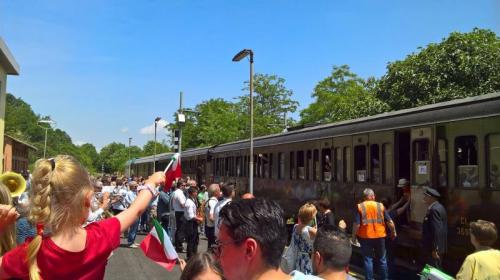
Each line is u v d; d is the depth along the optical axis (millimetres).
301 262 6328
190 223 12320
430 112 9914
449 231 9086
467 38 24562
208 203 11414
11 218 3010
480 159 8445
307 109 50531
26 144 46312
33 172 2717
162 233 4180
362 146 12312
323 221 10078
